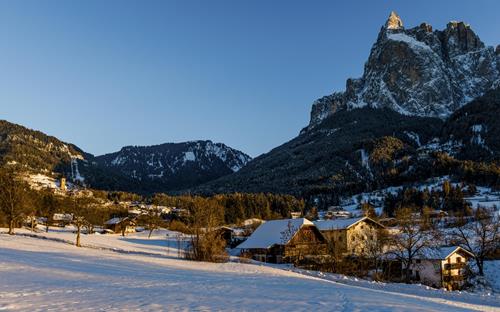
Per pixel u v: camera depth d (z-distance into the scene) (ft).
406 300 94.43
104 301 74.69
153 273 136.36
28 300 74.49
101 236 369.30
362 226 308.40
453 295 138.62
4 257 158.30
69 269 134.41
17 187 350.43
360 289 119.96
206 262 204.85
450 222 417.08
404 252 251.80
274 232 284.61
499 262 262.88
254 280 128.57
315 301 80.12
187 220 536.42
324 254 263.08
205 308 69.05
